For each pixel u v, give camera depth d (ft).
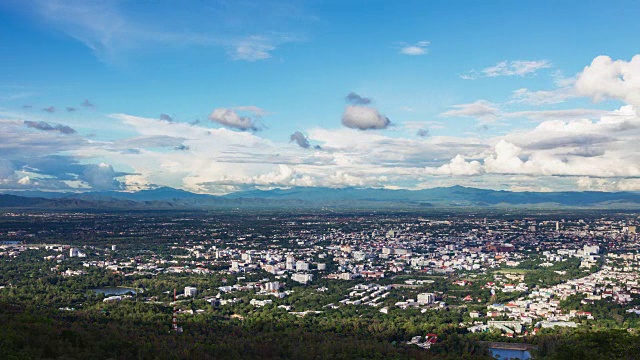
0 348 610.65
